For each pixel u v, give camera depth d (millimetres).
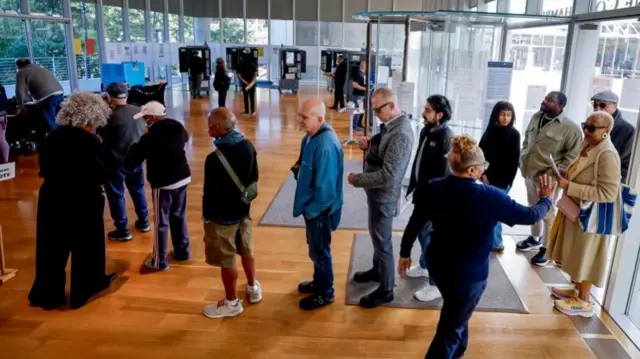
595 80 3822
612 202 2717
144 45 12781
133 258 3721
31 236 4137
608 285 3047
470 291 2092
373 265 3365
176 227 3598
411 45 4961
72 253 2951
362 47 16219
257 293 3096
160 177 3342
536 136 3600
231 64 15977
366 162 2994
